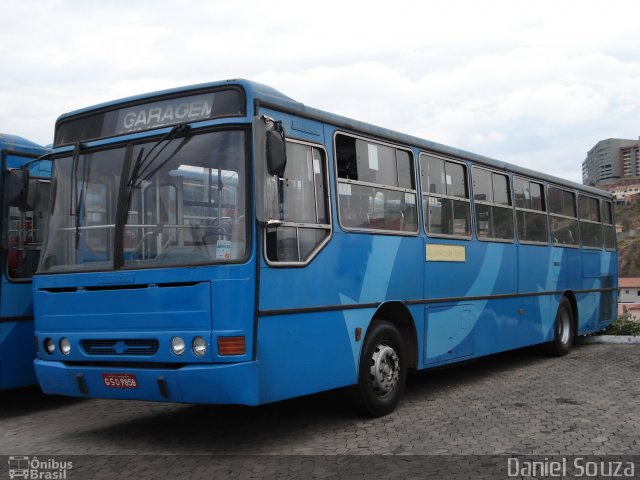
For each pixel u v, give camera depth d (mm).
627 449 6117
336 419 7570
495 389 9492
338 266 7051
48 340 6758
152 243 6234
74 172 6902
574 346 15039
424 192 8836
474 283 9844
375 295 7625
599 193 15477
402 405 8375
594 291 14836
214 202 6082
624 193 164750
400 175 8406
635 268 114438
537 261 12016
